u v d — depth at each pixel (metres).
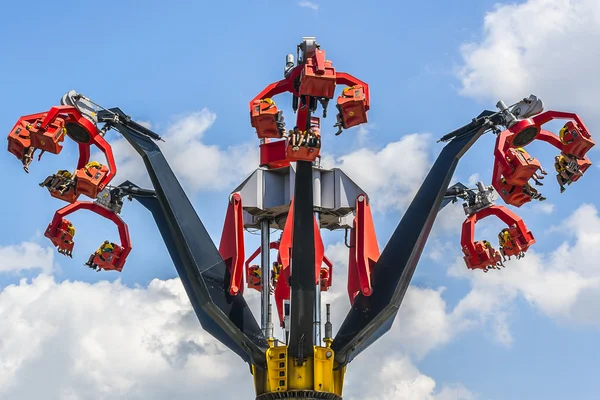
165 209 28.72
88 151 27.95
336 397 28.41
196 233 28.61
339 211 30.81
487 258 31.58
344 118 24.44
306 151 23.64
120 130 28.36
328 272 36.78
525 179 27.36
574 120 27.55
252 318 28.84
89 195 27.25
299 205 25.39
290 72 25.73
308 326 27.16
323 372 28.34
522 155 27.02
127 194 30.98
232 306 28.44
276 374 28.25
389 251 29.09
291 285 26.55
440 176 28.86
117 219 31.00
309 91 23.23
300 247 25.83
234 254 28.89
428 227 28.88
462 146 28.70
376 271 29.16
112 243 31.09
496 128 28.38
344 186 30.41
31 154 25.97
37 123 25.59
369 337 29.31
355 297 29.36
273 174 30.78
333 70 23.05
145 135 29.16
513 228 31.00
